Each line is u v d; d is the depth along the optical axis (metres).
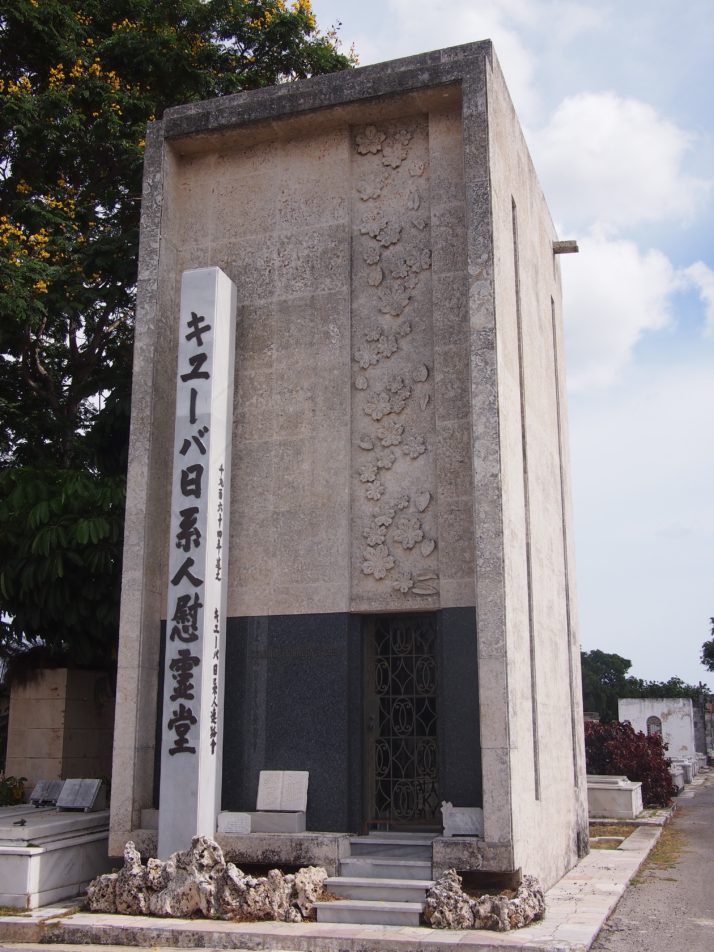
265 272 10.61
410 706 9.34
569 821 11.69
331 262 10.38
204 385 9.59
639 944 7.69
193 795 8.70
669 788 20.70
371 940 7.24
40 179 16.31
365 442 9.84
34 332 15.20
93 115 16.20
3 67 16.47
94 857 9.63
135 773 9.37
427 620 9.48
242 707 9.58
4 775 13.01
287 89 10.61
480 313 9.23
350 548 9.64
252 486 10.09
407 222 10.28
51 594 12.18
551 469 12.48
